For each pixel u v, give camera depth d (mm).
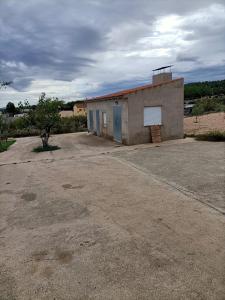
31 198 7875
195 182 8352
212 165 10211
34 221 6320
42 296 3852
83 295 3822
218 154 11992
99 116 20469
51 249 5051
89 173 10156
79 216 6453
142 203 6984
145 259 4566
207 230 5414
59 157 13578
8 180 9938
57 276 4262
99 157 12992
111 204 7051
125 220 6086
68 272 4344
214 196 7141
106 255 4750
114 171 10242
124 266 4410
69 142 18703
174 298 3658
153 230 5547
